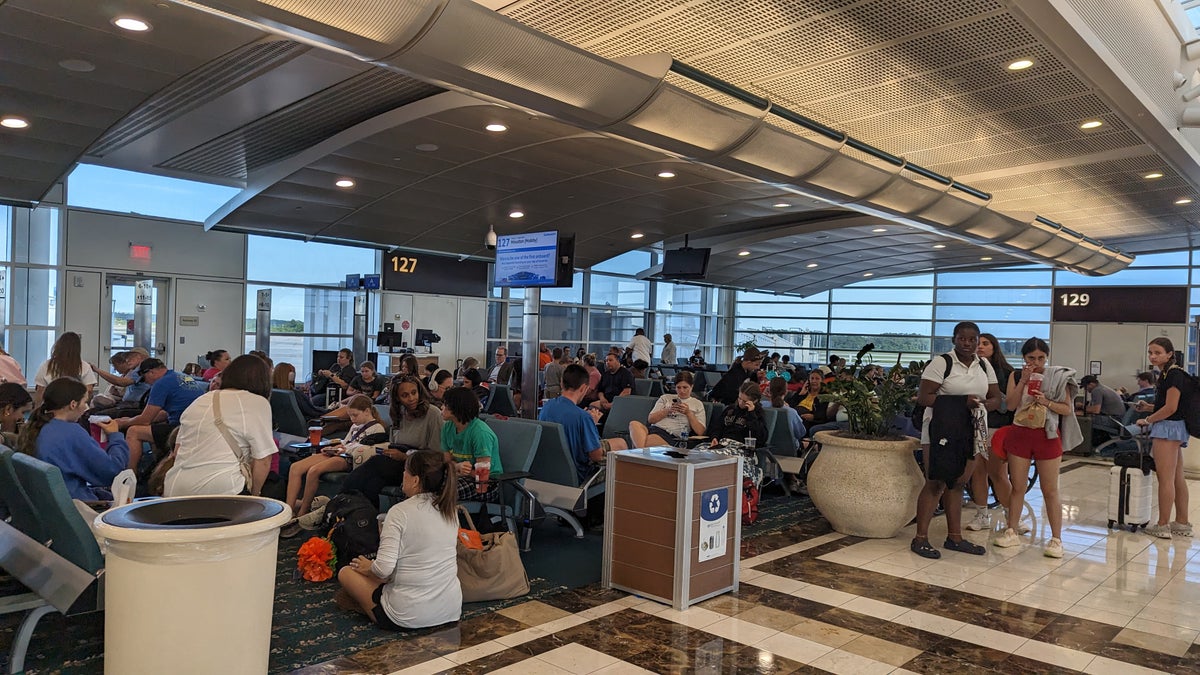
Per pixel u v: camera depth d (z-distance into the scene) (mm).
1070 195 13156
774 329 27859
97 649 3756
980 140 9633
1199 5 9820
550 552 5824
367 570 4301
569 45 5559
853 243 19500
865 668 3861
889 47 6586
